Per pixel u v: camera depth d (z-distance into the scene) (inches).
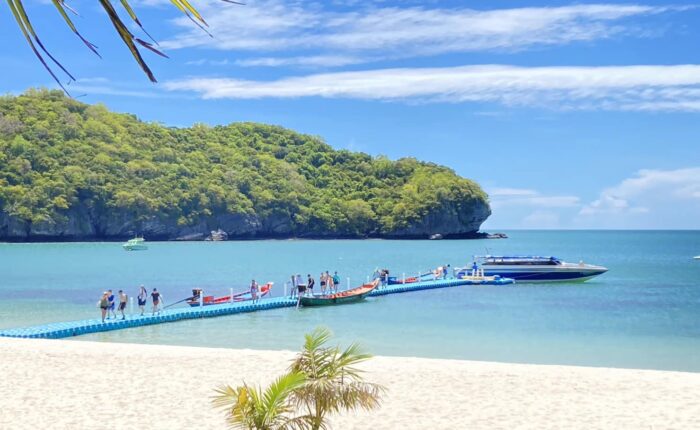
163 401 462.9
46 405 449.7
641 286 2263.8
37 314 1489.9
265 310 1534.2
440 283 2148.1
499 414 436.8
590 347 1063.6
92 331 1187.3
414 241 7785.4
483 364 598.9
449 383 521.7
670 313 1525.6
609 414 438.9
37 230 5895.7
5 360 604.1
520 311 1535.4
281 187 7760.8
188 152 7691.9
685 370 887.7
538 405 460.4
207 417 422.6
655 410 449.4
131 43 81.7
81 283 2383.1
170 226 6756.9
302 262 3895.2
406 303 1696.6
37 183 5984.3
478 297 1856.5
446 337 1151.0
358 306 1626.5
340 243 7140.8
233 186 7377.0
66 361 601.0
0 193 5757.9
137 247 5255.9
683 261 4183.1
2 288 2170.3
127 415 426.6
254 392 269.7
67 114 6712.6
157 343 1079.0
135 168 6692.9
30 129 6333.7
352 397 275.0
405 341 1103.6
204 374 551.5
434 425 411.2
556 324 1327.5
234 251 5265.8
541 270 2305.6
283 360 611.2
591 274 2313.0
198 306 1492.4
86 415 425.4
